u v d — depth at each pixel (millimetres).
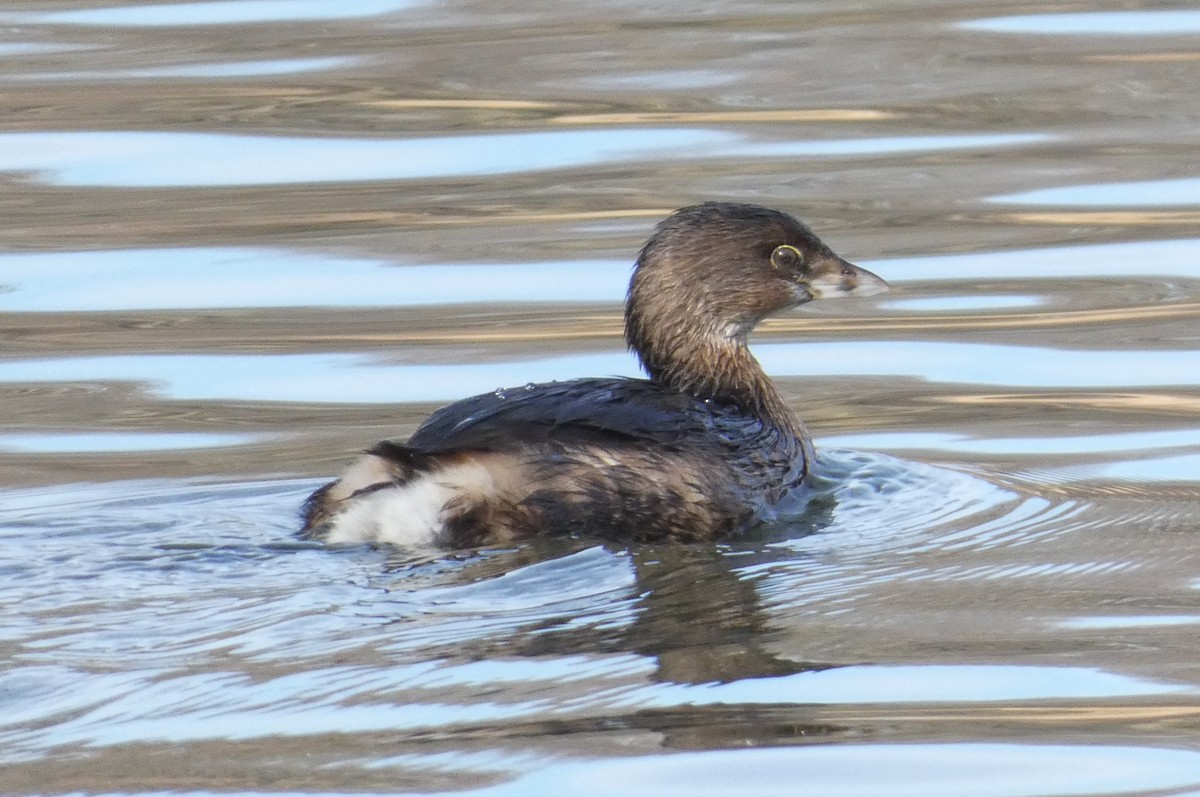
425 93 21797
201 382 14945
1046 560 11062
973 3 25188
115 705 8758
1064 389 14617
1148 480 12672
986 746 8484
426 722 8664
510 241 17922
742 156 19938
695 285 12891
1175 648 9602
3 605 9969
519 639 9641
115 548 10984
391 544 11047
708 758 8367
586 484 11195
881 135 20516
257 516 11766
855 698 9023
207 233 18172
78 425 14047
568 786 8086
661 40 23875
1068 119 20906
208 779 8102
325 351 15539
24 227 18312
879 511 12023
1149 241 17672
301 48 23328
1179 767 8258
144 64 22594
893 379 14977
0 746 8391
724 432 11898
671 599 10281
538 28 24312
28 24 24547
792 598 10391
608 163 19781
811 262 13094
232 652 9391
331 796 7969
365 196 19016
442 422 11680
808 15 24766
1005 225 18141
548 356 15336
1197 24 23875
